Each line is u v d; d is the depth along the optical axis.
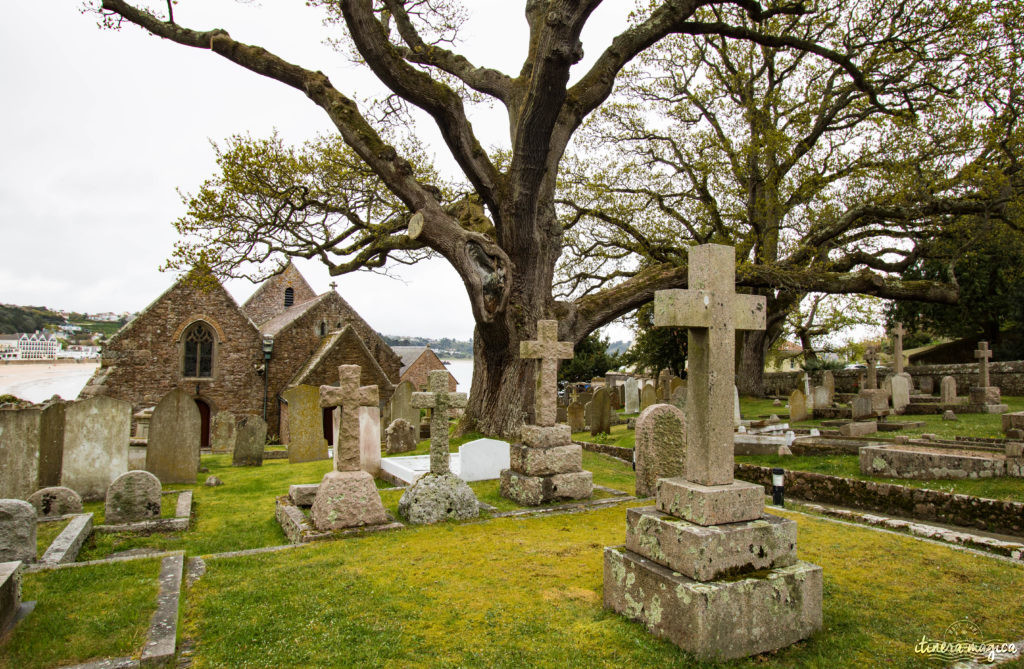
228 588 5.15
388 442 14.90
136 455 13.62
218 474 12.60
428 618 4.49
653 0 18.05
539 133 11.66
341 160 17.06
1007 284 27.62
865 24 16.47
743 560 4.00
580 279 23.02
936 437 12.77
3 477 8.70
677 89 23.36
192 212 15.37
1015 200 16.77
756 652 3.87
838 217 18.75
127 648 4.01
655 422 9.25
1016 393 24.14
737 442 14.01
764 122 19.33
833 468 11.73
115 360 25.20
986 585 5.16
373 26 11.56
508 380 13.85
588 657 3.82
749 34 15.38
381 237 17.47
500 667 3.73
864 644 4.03
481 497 9.28
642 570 4.23
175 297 26.39
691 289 4.45
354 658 3.88
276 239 16.83
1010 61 16.77
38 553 6.11
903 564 5.72
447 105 12.33
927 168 17.98
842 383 31.05
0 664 3.78
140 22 12.88
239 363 27.56
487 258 13.05
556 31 10.29
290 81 12.89
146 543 6.96
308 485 8.48
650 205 22.34
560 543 6.54
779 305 25.55
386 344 32.28
